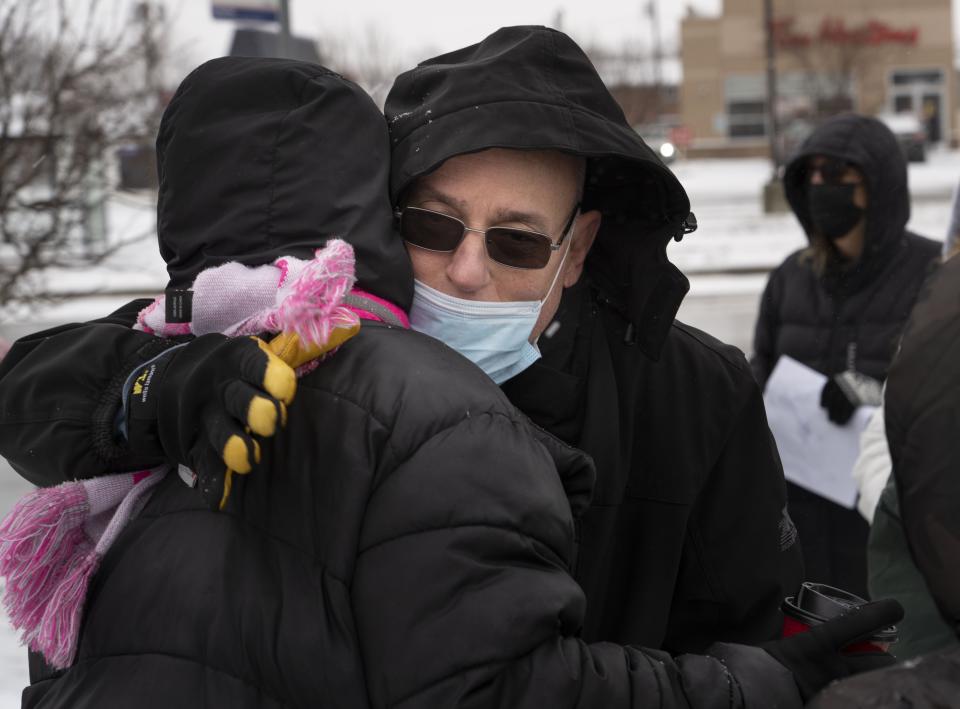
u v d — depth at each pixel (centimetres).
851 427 329
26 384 142
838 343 367
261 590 128
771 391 347
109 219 1542
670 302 183
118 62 544
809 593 166
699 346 200
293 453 130
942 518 114
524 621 121
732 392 198
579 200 176
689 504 193
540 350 183
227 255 145
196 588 131
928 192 2252
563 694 122
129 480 143
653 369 194
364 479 125
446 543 122
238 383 118
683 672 135
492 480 125
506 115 159
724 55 3981
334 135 147
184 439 124
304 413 131
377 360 132
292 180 144
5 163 512
